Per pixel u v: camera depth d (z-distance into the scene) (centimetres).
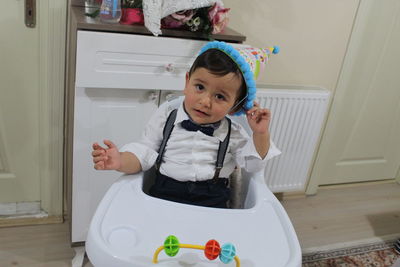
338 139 233
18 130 168
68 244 170
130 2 131
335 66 206
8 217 180
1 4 144
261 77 194
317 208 225
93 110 134
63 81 162
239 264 70
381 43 212
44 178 179
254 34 181
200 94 90
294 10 183
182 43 130
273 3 177
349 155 244
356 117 231
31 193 182
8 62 154
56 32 153
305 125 194
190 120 100
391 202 243
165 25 131
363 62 213
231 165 107
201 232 80
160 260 70
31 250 163
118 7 123
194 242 77
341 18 194
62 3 149
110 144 94
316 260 180
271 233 82
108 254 70
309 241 194
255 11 176
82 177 143
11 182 176
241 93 92
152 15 121
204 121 94
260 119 95
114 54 124
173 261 70
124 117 138
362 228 212
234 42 138
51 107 165
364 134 240
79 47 120
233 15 174
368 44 208
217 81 87
